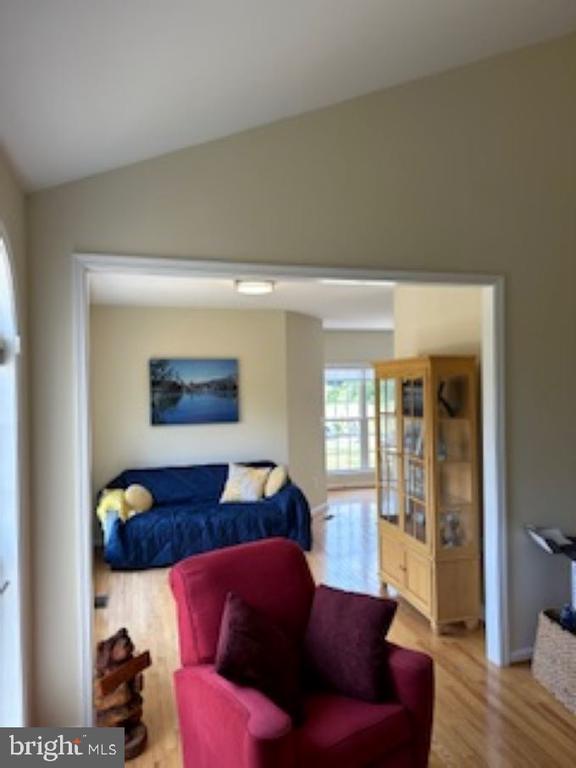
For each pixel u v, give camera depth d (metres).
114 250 2.52
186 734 2.05
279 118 2.72
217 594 2.16
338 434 8.77
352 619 2.10
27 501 2.36
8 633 2.13
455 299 3.87
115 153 2.38
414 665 1.98
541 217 3.16
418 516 3.72
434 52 2.71
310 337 6.80
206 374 5.91
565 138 3.20
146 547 4.77
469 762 2.29
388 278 2.88
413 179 2.93
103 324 5.59
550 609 3.09
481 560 3.54
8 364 2.13
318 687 2.11
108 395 5.60
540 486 3.16
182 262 2.60
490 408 3.12
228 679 1.86
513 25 2.74
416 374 3.69
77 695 2.43
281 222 2.73
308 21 1.94
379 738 1.85
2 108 1.69
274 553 2.38
